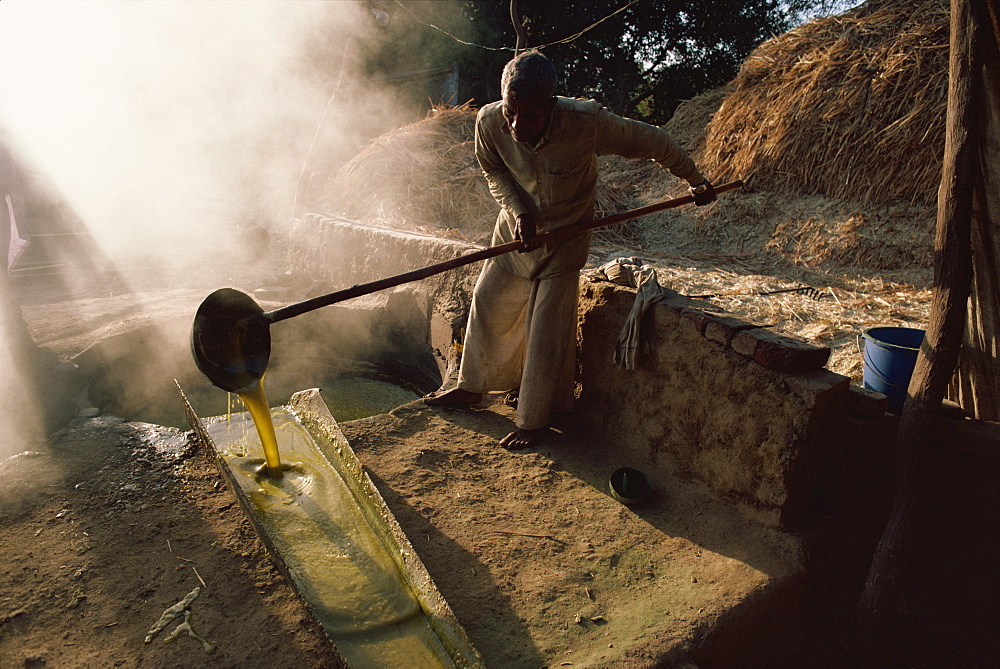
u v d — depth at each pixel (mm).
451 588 2561
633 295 3562
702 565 2756
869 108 6867
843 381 2793
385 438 3611
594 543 2881
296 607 2414
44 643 2240
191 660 2184
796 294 5312
